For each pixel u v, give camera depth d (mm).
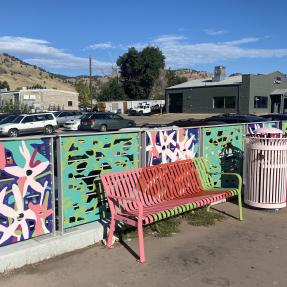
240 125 7547
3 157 4258
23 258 4363
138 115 58062
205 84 53375
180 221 5965
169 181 5902
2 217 4332
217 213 6418
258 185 6523
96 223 5227
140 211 4613
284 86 53000
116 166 5434
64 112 36531
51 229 4758
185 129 6457
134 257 4656
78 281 4070
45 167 4621
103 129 30484
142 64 79250
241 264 4480
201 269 4352
